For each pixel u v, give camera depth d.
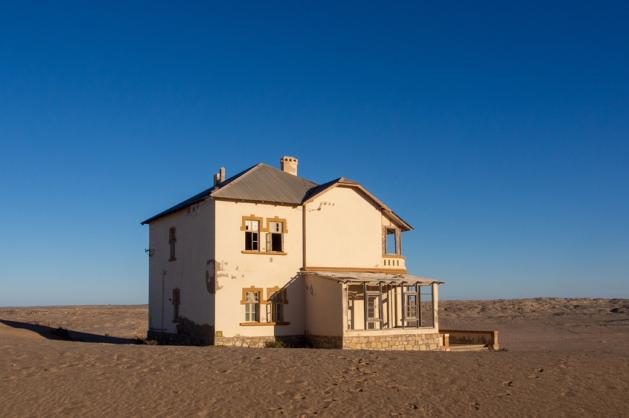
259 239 29.53
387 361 19.86
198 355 20.00
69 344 22.94
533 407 15.61
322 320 29.00
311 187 32.84
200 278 29.69
